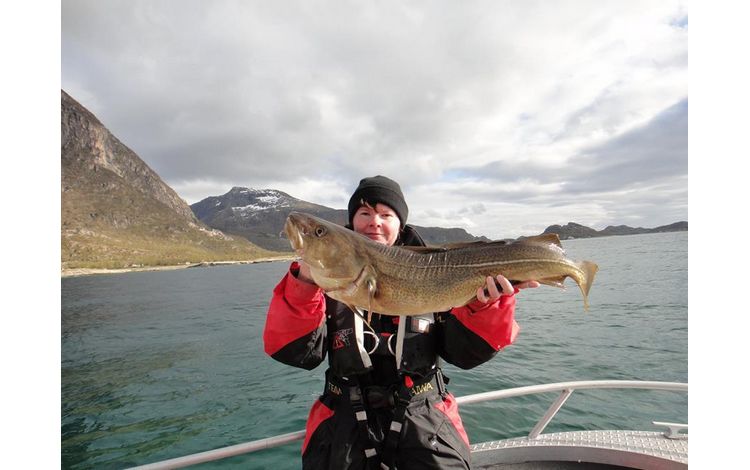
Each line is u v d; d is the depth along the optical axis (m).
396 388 3.04
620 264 48.16
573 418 7.63
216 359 15.31
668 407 8.01
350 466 2.81
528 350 12.93
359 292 2.77
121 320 26.33
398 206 3.57
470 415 7.88
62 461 7.79
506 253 2.95
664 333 14.58
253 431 8.70
